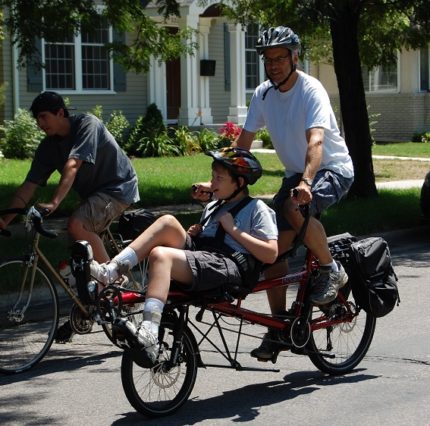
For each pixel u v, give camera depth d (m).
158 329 16.86
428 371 20.81
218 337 24.12
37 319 25.50
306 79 19.42
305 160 19.23
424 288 30.41
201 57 86.12
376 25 52.59
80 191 23.17
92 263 17.73
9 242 35.91
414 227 43.97
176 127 84.38
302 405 18.41
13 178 56.91
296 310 19.44
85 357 22.69
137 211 23.91
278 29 19.14
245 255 18.11
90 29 43.38
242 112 87.88
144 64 50.03
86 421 17.69
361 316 21.95
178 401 17.95
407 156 79.50
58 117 22.14
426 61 99.12
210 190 18.61
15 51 75.69
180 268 17.23
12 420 17.84
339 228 41.00
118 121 77.19
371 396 18.95
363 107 50.69
